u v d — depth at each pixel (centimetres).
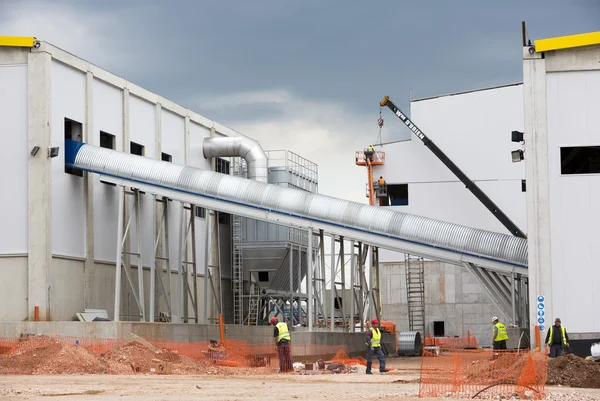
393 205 7350
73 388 2502
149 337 4225
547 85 3919
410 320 6856
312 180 6875
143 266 5341
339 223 4688
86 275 4747
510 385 2541
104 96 5059
